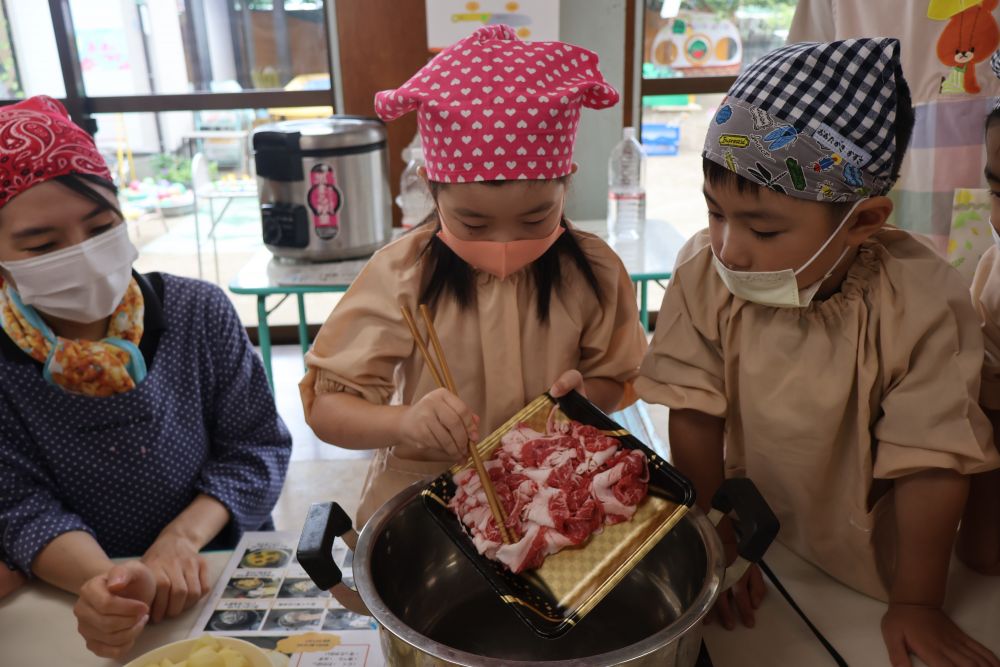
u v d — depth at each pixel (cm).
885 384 84
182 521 110
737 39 316
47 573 99
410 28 293
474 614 86
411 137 304
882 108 74
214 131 387
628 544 79
